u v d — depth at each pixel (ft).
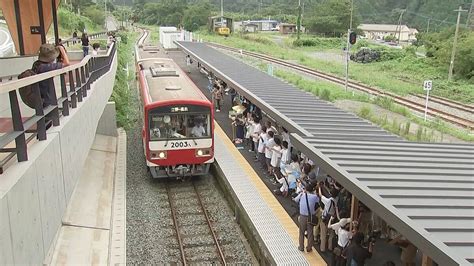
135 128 69.41
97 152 54.70
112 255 32.65
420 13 282.56
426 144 30.86
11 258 14.07
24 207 15.52
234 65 76.23
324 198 29.96
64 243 32.32
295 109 41.37
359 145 29.04
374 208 19.62
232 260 33.47
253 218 35.37
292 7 336.29
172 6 336.70
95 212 38.60
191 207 42.42
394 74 117.91
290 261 29.40
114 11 385.91
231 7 399.44
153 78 57.93
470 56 107.65
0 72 32.81
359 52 143.23
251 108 57.41
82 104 29.50
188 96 47.47
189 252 34.40
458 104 79.61
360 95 80.48
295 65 119.65
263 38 202.18
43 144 19.07
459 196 20.48
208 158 47.21
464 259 14.46
